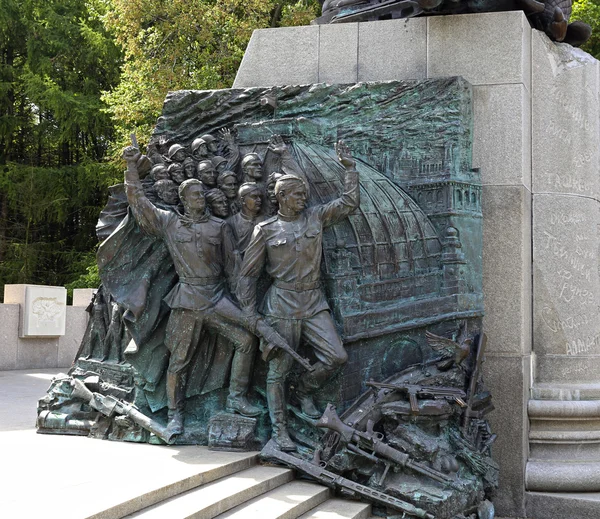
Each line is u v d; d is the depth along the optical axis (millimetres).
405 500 5246
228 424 5969
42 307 14641
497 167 6621
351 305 6020
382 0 7379
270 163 6504
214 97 6922
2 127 25688
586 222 6984
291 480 5586
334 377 5953
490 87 6715
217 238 6207
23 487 4473
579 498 6145
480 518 5703
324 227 6043
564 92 7043
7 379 12242
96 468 5094
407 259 6305
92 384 6723
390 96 6703
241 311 6008
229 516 4605
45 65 25266
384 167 6672
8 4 25047
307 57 7250
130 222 6398
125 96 18844
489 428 6145
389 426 5637
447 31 6879
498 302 6488
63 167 25359
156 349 6379
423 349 6250
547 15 7289
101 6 22078
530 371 6641
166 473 4953
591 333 6891
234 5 18172
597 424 6539
